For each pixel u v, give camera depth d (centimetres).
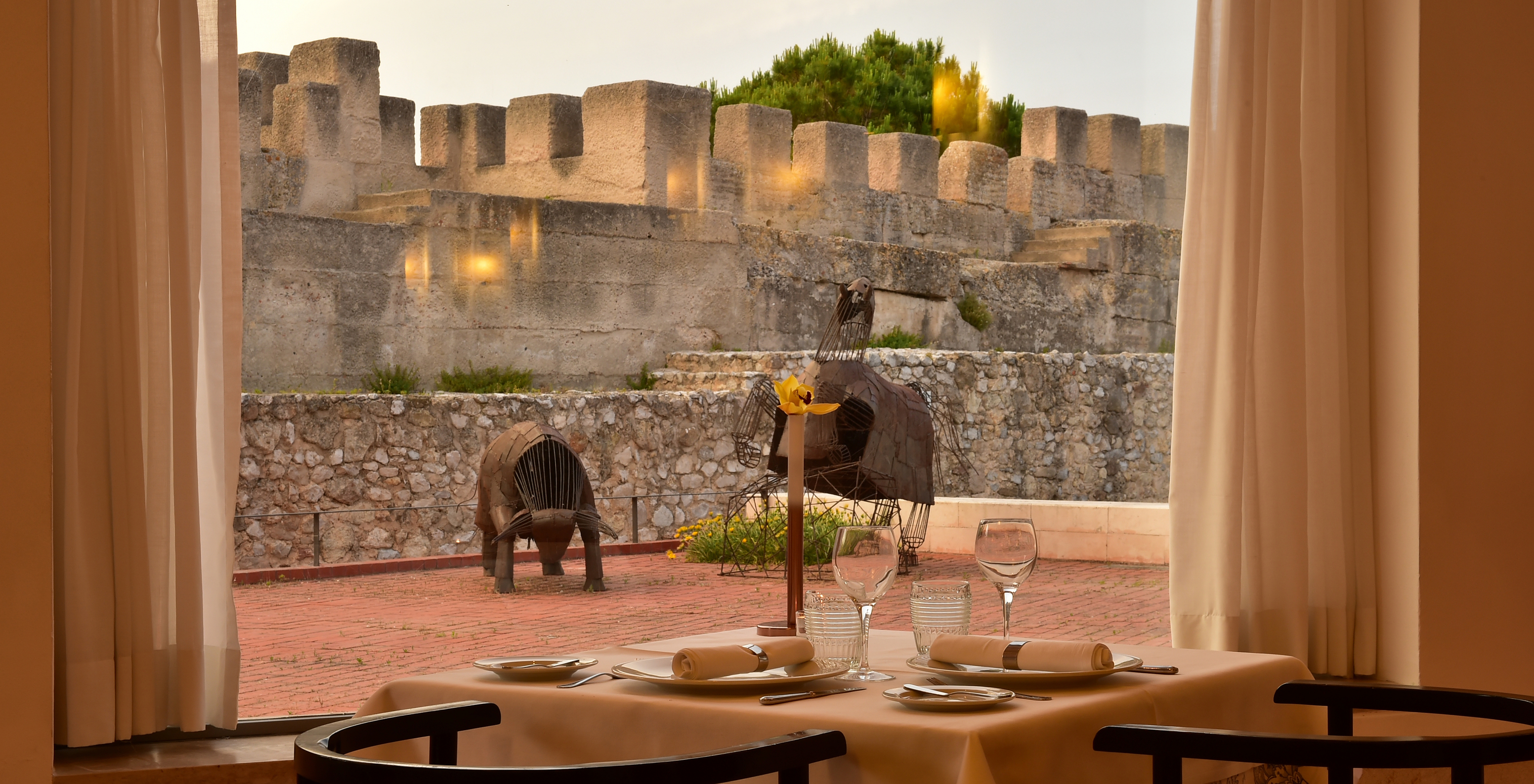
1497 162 418
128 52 303
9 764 274
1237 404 390
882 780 183
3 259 275
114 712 302
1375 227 418
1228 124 393
